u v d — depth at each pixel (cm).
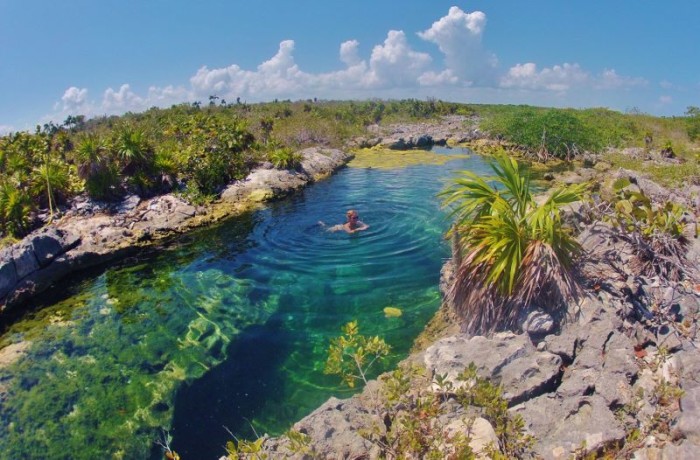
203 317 851
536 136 2573
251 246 1238
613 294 536
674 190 1123
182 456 533
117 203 1648
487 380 453
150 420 598
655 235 617
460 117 5025
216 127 2402
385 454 390
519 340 500
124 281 1088
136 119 4019
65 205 1609
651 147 2380
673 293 536
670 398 391
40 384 703
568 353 483
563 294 524
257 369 673
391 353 668
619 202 673
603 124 2952
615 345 471
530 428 399
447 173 2167
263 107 4556
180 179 1850
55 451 566
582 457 353
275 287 945
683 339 477
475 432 382
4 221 1445
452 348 507
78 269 1187
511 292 536
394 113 5109
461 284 597
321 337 739
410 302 826
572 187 568
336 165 2469
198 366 698
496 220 539
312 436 421
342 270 1004
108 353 769
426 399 429
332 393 606
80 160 1681
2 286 1020
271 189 1866
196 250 1259
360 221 1393
